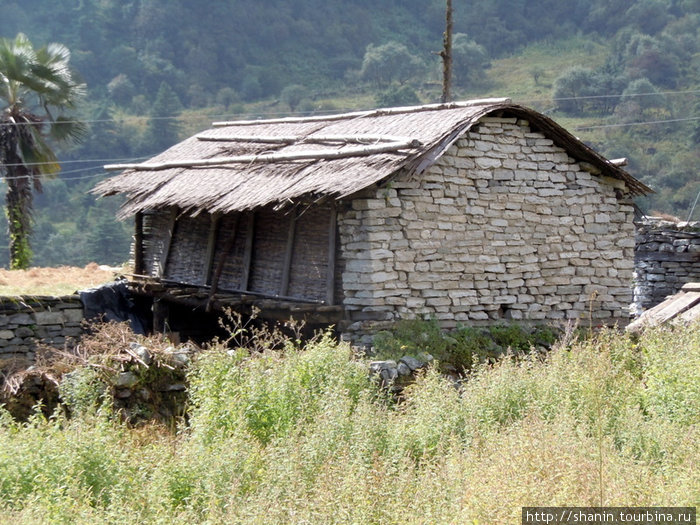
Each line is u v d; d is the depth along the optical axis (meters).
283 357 21.95
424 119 30.88
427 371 22.61
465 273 29.48
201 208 31.16
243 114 162.38
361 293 27.72
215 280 33.16
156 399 21.22
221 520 13.37
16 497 14.96
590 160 31.97
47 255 113.12
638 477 13.83
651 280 39.88
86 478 15.67
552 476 12.92
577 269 32.03
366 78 185.12
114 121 150.38
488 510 12.47
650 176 117.44
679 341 21.34
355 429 17.00
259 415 18.73
